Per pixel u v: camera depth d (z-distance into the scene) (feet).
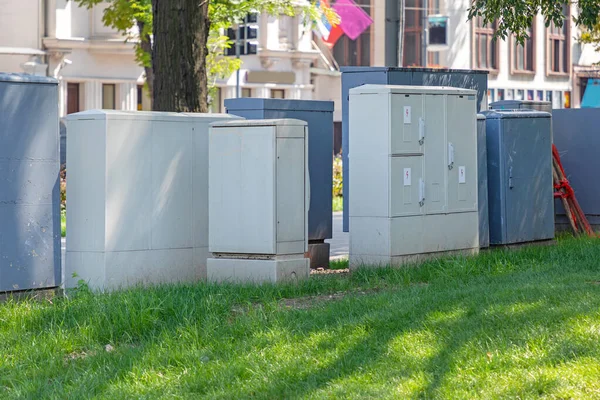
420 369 36.11
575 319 40.24
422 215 62.69
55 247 51.85
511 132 71.20
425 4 237.04
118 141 55.72
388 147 60.59
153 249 57.31
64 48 179.83
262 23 211.61
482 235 69.36
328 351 39.24
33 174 51.03
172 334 42.83
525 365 35.47
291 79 217.56
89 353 42.39
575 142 86.28
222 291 50.96
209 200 57.21
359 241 61.87
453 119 64.85
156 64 72.49
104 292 52.80
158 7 72.18
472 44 246.68
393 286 55.06
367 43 244.63
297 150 56.49
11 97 50.21
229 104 70.28
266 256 55.83
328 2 209.36
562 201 82.84
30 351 41.93
